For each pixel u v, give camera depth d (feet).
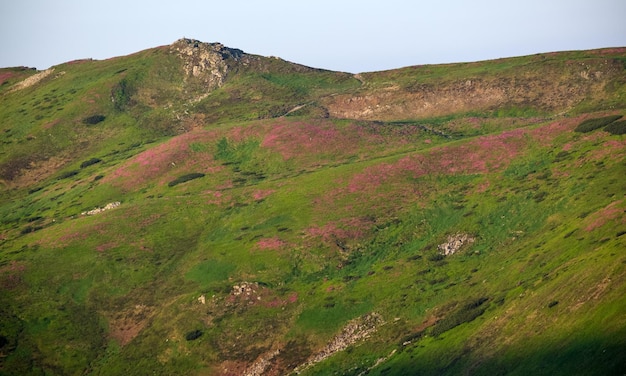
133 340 388.57
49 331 395.14
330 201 476.54
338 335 362.33
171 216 497.46
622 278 264.11
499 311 309.83
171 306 401.70
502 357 270.46
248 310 388.78
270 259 425.28
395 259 413.39
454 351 298.76
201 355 367.04
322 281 405.18
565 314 268.41
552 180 437.58
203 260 439.63
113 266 446.19
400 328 349.82
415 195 470.80
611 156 434.71
